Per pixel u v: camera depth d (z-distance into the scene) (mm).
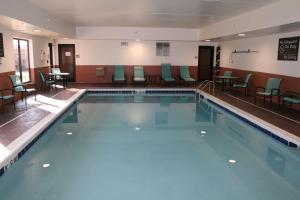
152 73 13719
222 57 13258
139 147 5289
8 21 6117
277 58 8617
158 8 7305
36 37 10477
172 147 5324
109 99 10305
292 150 5117
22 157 4684
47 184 3801
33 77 10250
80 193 3566
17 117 6324
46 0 6250
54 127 6535
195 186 3795
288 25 6273
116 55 13414
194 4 6680
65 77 12375
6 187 3713
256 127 6457
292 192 3674
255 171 4320
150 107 9008
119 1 6438
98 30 12125
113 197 3475
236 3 6500
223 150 5219
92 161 4598
